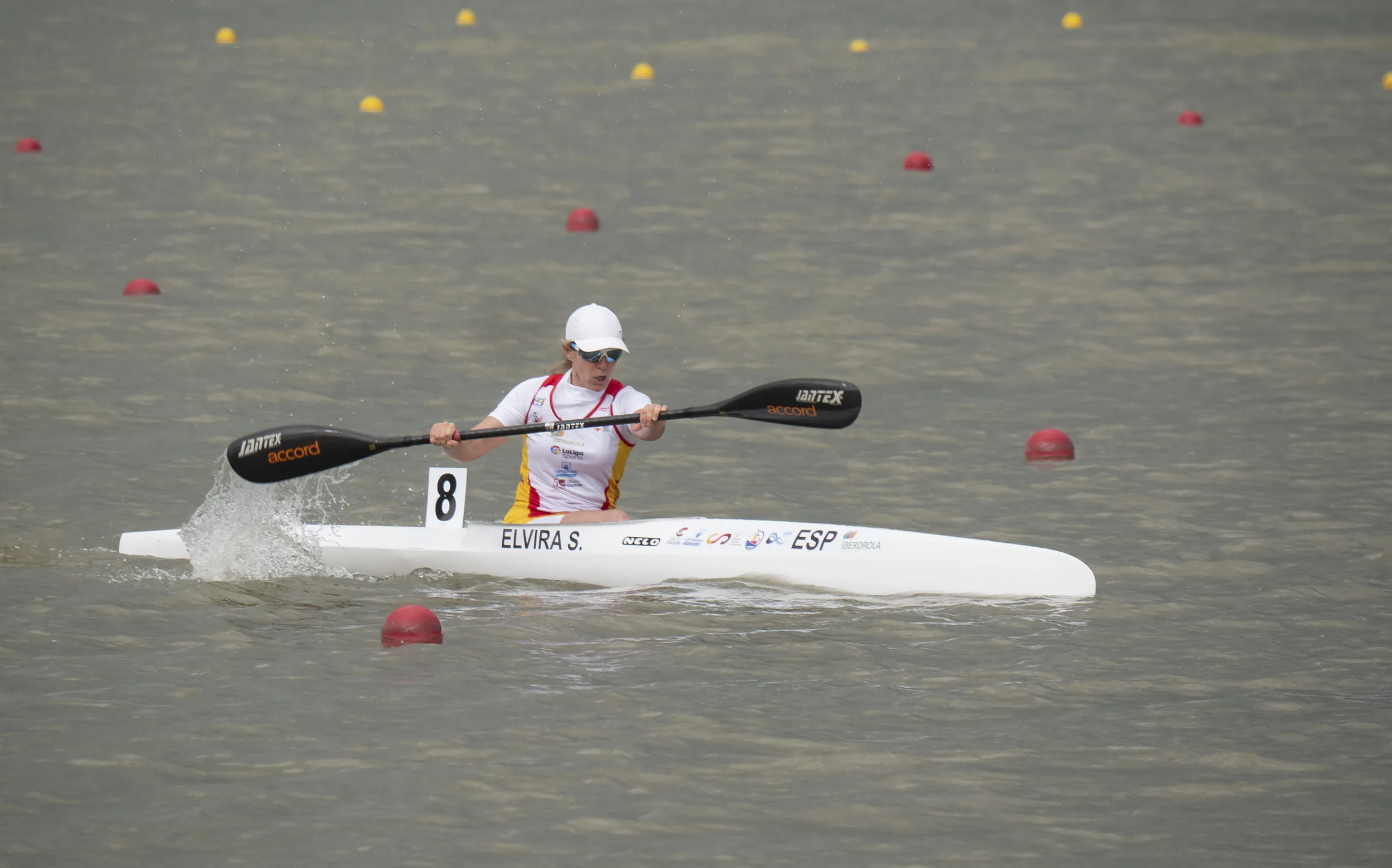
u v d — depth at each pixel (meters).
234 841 21.48
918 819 22.31
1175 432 45.50
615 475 35.91
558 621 31.09
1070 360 53.75
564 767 23.91
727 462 43.44
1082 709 26.44
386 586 33.66
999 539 36.69
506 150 94.06
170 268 66.25
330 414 47.16
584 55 130.75
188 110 105.88
